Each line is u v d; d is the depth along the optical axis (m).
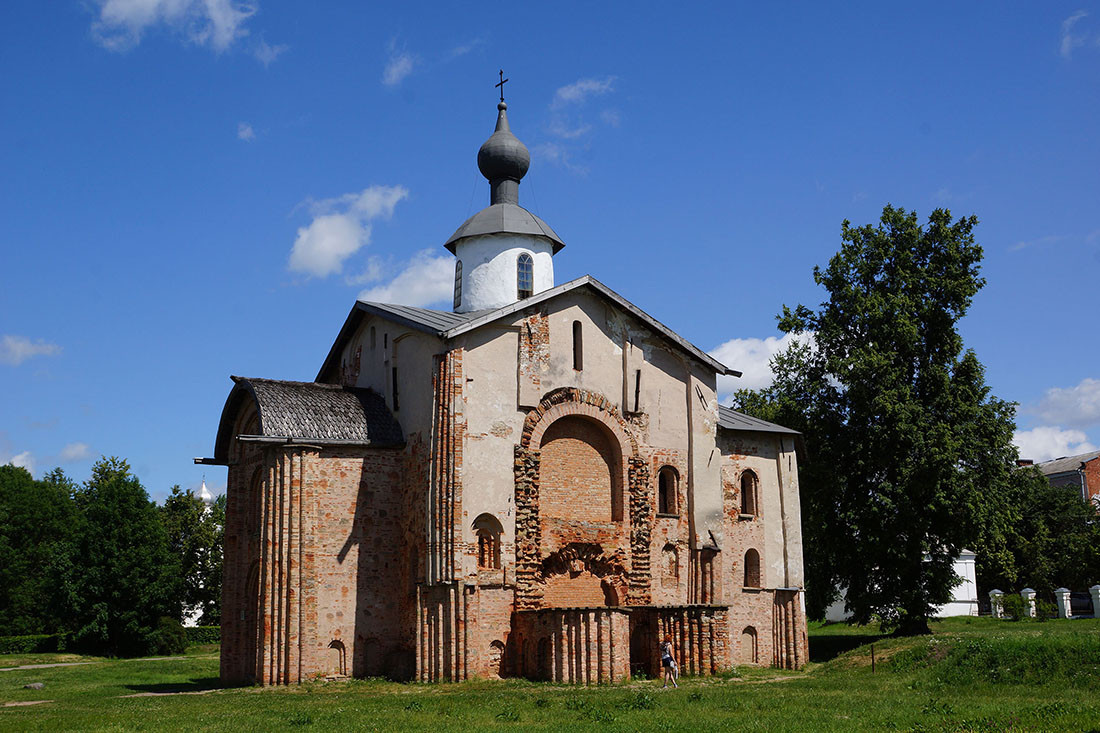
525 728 20.55
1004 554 42.50
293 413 34.28
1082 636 28.33
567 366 35.78
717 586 37.44
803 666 38.66
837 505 44.25
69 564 63.69
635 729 20.12
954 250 43.59
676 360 38.69
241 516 37.22
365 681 32.47
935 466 40.12
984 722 19.83
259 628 32.19
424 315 37.31
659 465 37.34
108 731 21.22
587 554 35.41
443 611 31.70
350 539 34.19
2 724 22.86
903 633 43.38
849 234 45.53
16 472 82.44
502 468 33.66
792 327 46.56
